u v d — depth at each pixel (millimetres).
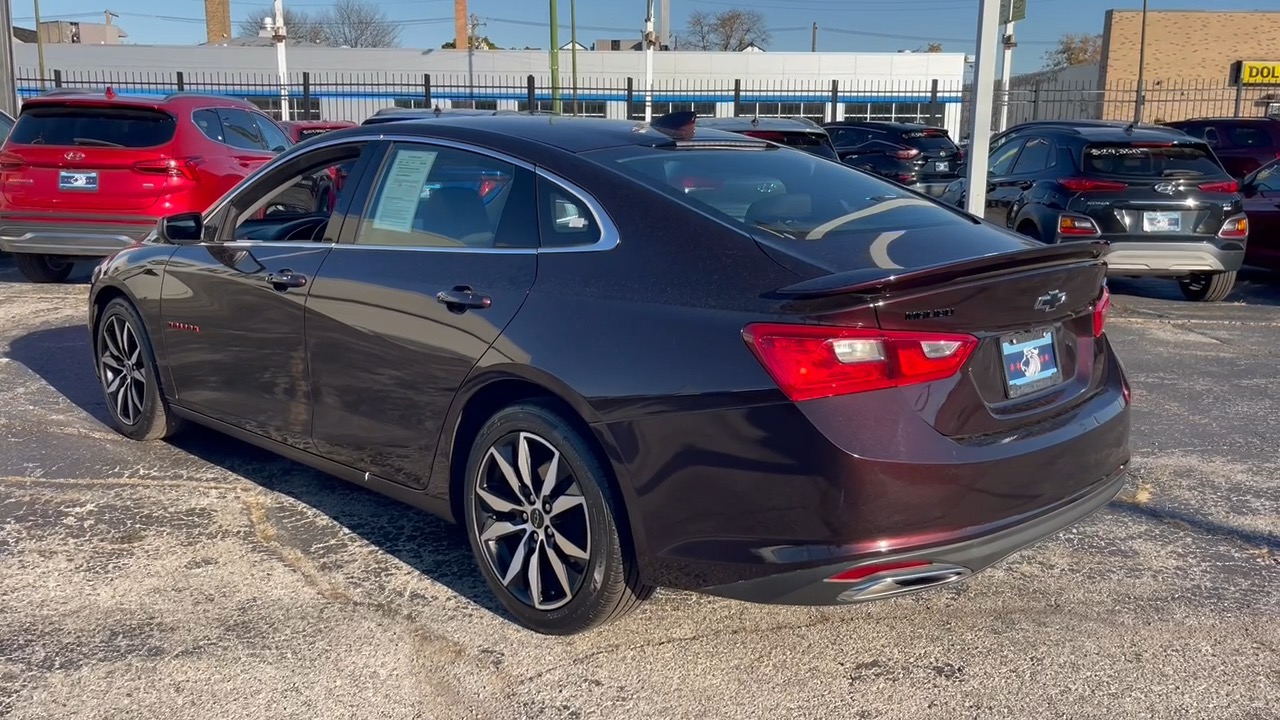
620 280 3172
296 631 3455
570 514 3299
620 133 3844
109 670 3193
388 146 4031
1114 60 44281
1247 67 43688
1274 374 7074
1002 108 26188
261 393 4336
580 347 3137
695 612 3633
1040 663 3320
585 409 3098
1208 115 43750
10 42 15148
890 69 38719
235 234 4629
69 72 37906
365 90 36125
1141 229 9117
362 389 3848
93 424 5598
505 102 37344
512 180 3584
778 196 3518
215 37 58438
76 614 3539
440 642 3398
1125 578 3938
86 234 8719
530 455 3361
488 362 3352
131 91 36281
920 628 3539
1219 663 3326
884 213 3576
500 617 3568
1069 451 3127
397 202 3904
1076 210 9109
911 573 2852
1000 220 10289
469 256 3568
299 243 4191
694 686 3166
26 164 8742
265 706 3025
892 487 2770
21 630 3422
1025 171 10117
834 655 3359
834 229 3309
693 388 2918
